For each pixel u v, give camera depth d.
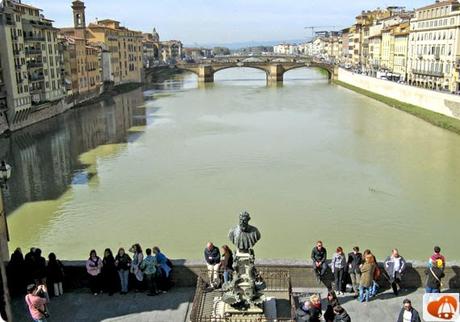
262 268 21.55
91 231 44.72
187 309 19.92
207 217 47.25
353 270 21.30
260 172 62.94
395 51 169.88
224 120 106.44
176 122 105.06
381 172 62.09
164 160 70.50
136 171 64.88
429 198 51.94
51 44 119.88
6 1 95.69
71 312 19.91
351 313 19.55
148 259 20.77
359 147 76.62
